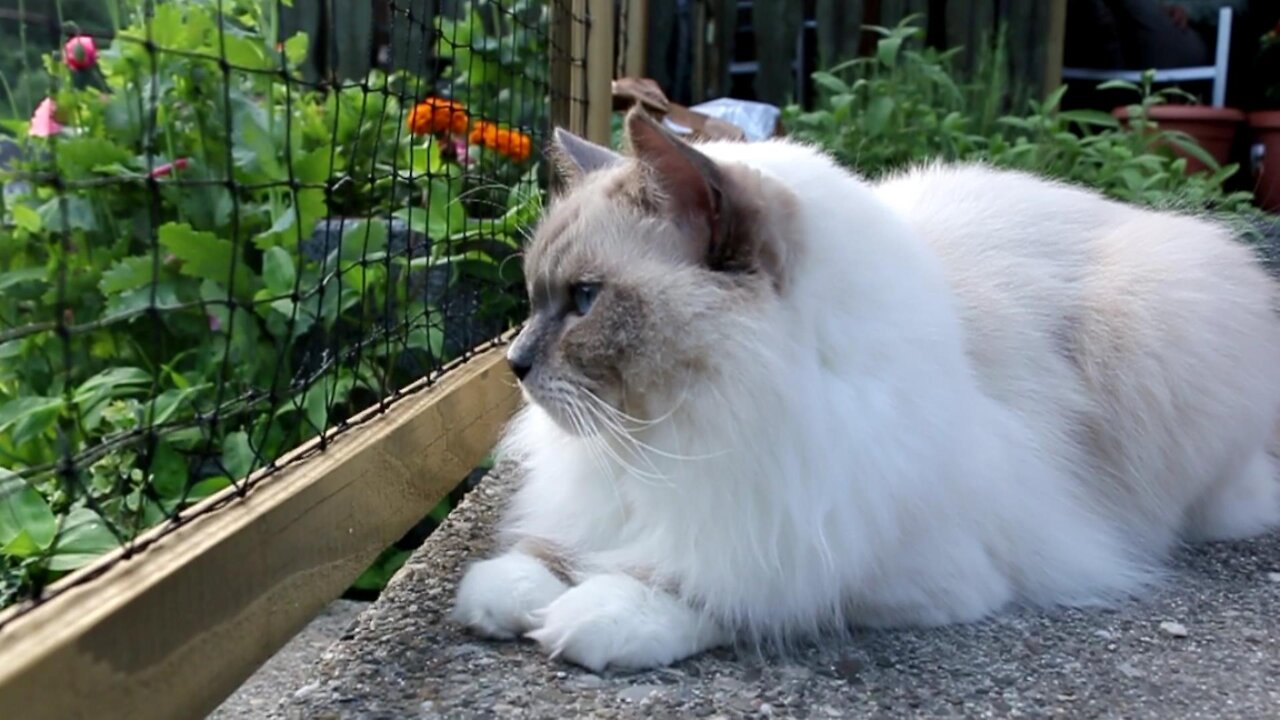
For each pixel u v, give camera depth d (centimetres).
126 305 82
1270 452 86
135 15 87
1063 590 70
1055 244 80
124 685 48
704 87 184
